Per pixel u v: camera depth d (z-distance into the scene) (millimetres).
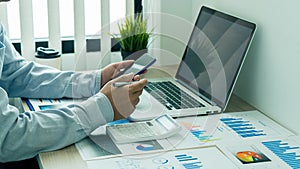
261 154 1368
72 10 2168
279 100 1555
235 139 1452
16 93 1739
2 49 1556
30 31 2080
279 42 1533
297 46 1450
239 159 1341
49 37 2105
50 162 1312
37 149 1376
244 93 1743
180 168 1286
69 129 1396
